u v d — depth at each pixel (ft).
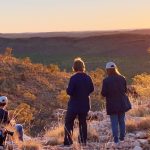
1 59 198.70
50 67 208.85
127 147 38.19
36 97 159.94
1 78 168.86
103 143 40.06
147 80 87.04
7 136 39.60
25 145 39.58
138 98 72.74
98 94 156.35
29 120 99.25
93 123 54.80
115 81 40.06
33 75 187.93
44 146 41.29
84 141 40.52
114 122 40.19
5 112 37.32
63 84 187.83
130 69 473.26
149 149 37.32
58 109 138.72
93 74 199.62
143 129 45.98
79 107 40.24
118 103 40.01
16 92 160.56
